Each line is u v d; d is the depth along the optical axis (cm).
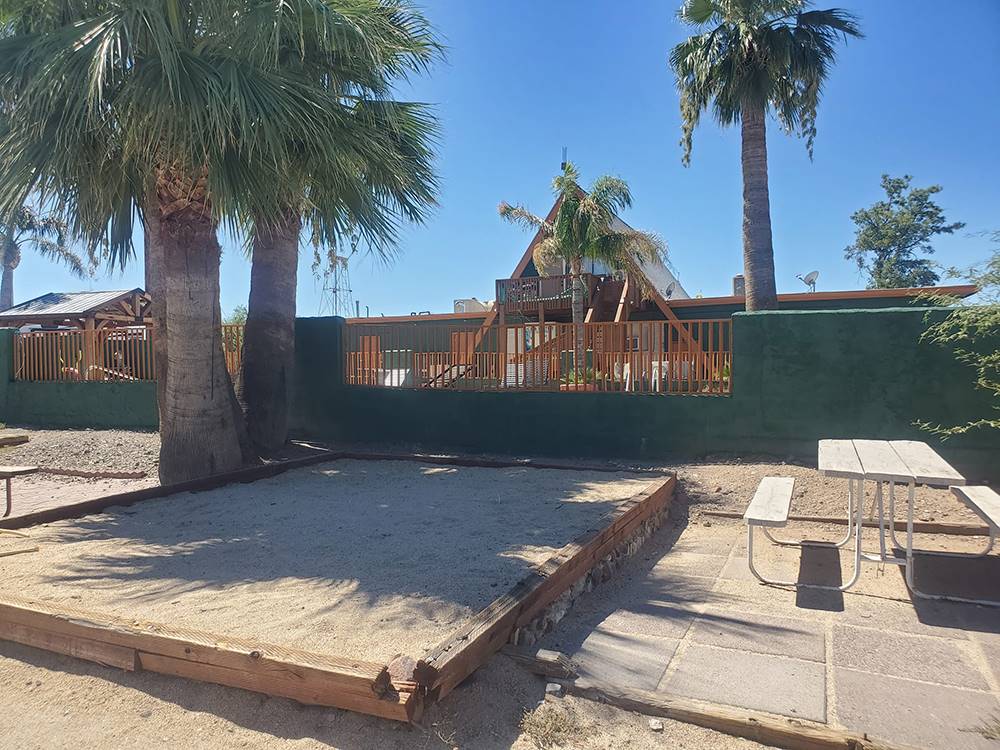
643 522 633
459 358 1077
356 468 891
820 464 494
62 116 640
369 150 791
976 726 301
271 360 995
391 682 280
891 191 3822
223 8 680
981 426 766
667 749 287
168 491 707
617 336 973
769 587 497
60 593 409
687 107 1373
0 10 722
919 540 618
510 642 358
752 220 1294
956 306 772
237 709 300
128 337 1362
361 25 744
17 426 1431
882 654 378
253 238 957
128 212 820
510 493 715
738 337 885
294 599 396
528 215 1697
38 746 293
